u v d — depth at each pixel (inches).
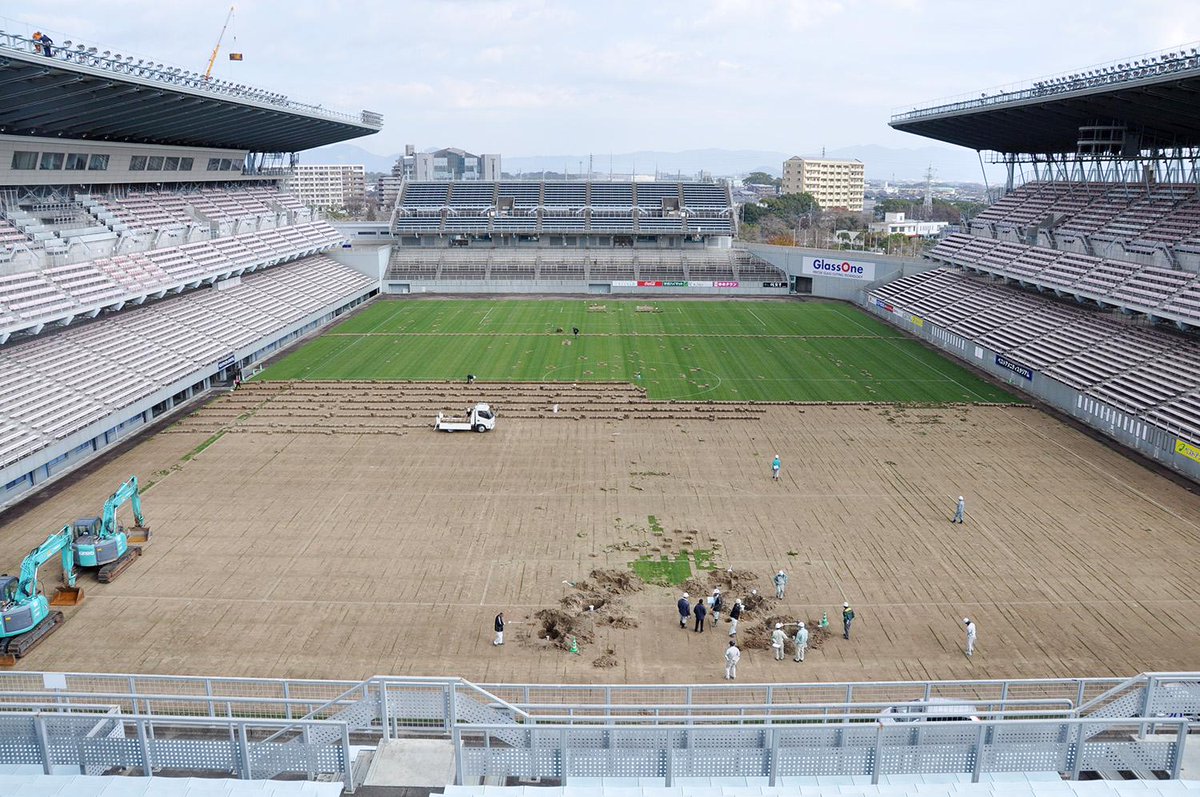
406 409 2728.8
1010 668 1312.7
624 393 2920.8
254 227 4507.9
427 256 5541.3
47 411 2265.0
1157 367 2593.5
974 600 1524.4
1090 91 2893.7
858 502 1982.0
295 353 3528.5
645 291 5290.4
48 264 2859.3
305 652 1353.3
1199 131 3371.1
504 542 1766.7
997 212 4500.5
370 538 1784.0
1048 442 2421.3
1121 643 1381.6
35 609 1369.3
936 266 4598.9
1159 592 1550.2
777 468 2122.3
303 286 4362.7
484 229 5629.9
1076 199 4018.2
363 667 1311.5
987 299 3782.0
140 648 1364.4
